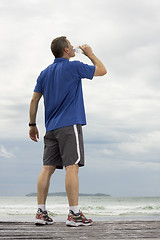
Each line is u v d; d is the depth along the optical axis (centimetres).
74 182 264
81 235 203
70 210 262
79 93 286
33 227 251
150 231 226
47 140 289
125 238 191
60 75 280
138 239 185
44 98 292
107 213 1884
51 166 285
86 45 299
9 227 250
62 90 278
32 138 308
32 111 302
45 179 280
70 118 273
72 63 281
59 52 292
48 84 286
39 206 275
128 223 285
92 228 242
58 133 274
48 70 292
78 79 284
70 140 270
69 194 263
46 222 273
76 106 279
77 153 269
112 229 237
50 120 285
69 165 268
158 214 1766
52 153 284
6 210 2192
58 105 279
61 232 218
